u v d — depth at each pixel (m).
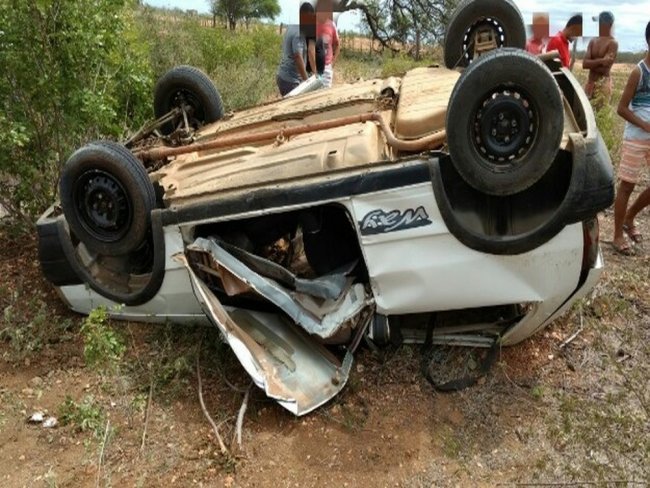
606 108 7.60
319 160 3.67
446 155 3.39
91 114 5.37
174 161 4.40
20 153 5.40
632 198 6.65
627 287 4.93
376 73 15.52
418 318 4.17
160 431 3.65
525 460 3.36
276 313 4.21
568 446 3.40
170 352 4.20
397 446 3.50
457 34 5.16
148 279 4.34
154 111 6.05
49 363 4.24
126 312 4.39
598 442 3.30
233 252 3.83
